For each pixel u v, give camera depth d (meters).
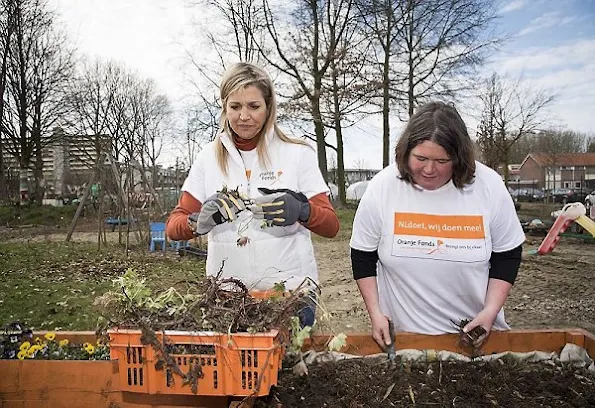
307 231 2.57
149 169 20.97
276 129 2.46
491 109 24.72
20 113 25.83
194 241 12.24
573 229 15.03
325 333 2.45
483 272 2.28
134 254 11.33
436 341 2.36
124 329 1.73
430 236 2.26
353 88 19.77
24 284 7.77
